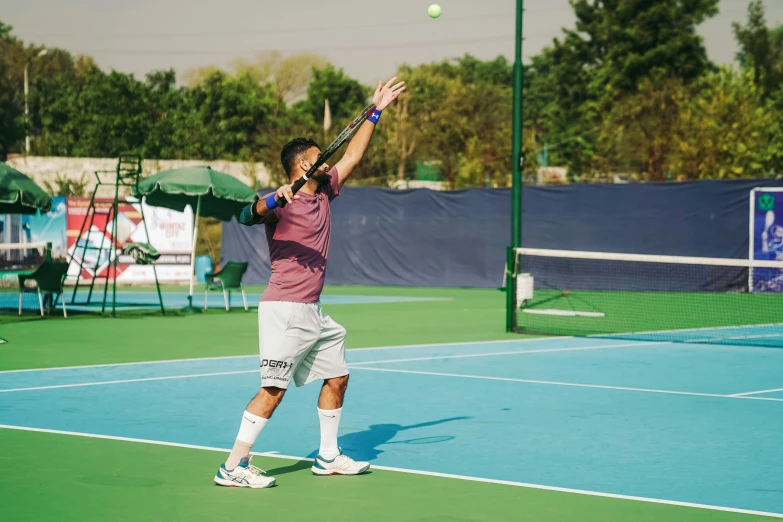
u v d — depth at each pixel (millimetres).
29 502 5586
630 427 8039
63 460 6668
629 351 13648
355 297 25688
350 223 30906
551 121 72188
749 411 8828
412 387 10172
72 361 12219
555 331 16703
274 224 5996
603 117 60594
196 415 8438
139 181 19344
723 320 19188
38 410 8664
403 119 48375
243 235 31500
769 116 44406
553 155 65562
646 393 9844
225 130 66250
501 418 8414
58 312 19797
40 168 36500
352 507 5516
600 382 10586
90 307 21391
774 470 6531
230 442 7301
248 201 19594
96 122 61156
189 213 29453
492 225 29203
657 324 18203
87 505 5527
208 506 5516
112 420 8188
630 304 23031
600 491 5930
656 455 6984
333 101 70375
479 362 12297
